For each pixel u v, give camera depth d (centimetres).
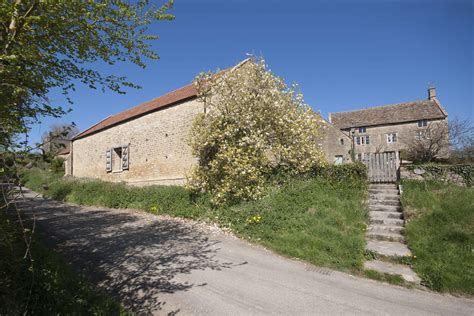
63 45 530
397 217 846
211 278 534
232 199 988
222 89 1152
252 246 716
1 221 358
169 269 574
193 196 1098
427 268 565
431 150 2236
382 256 639
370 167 1176
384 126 3978
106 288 489
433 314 426
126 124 1836
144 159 1673
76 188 1578
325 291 491
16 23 416
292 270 577
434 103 3894
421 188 976
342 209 875
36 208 1291
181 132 1448
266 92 1107
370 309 436
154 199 1179
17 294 368
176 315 412
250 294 475
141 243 739
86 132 2312
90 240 764
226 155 966
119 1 516
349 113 4375
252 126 1053
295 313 420
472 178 958
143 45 596
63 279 453
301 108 1199
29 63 461
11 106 360
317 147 1212
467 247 627
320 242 686
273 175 1080
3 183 298
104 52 570
